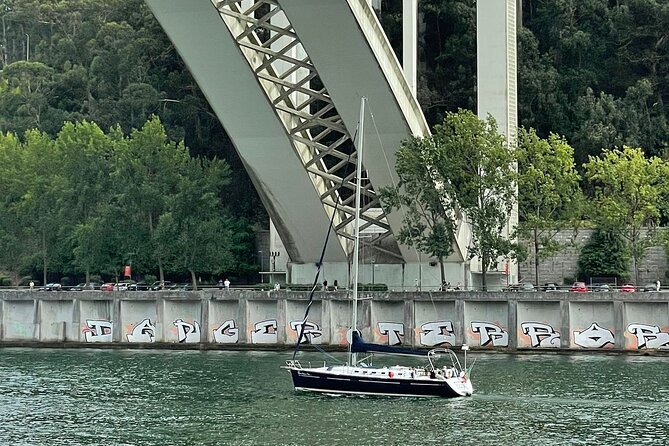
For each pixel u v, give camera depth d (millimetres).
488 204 86625
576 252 99750
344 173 104062
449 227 86812
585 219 101562
